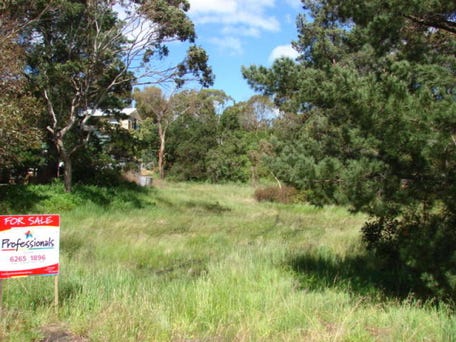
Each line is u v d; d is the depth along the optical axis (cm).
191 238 1260
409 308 596
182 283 693
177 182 4584
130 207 2016
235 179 4591
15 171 2288
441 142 541
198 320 532
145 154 5259
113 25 2047
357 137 640
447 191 614
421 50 666
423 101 554
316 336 474
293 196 2511
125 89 2261
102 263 887
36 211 1697
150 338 468
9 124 1399
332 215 1912
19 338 448
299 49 1063
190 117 5194
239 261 852
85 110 2158
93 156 2452
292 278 751
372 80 600
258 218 1806
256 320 521
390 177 629
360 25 705
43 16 1834
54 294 569
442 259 604
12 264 520
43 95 2028
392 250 814
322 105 709
